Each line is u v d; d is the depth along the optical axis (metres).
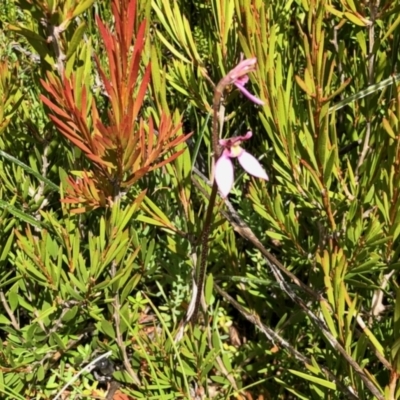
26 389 0.45
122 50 0.34
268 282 0.44
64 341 0.44
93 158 0.36
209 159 0.45
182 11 0.51
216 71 0.47
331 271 0.38
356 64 0.45
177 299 0.47
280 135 0.39
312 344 0.47
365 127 0.45
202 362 0.43
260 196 0.42
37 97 0.49
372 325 0.45
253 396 0.48
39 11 0.36
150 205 0.42
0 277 0.44
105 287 0.41
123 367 0.48
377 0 0.40
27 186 0.45
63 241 0.41
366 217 0.42
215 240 0.44
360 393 0.39
